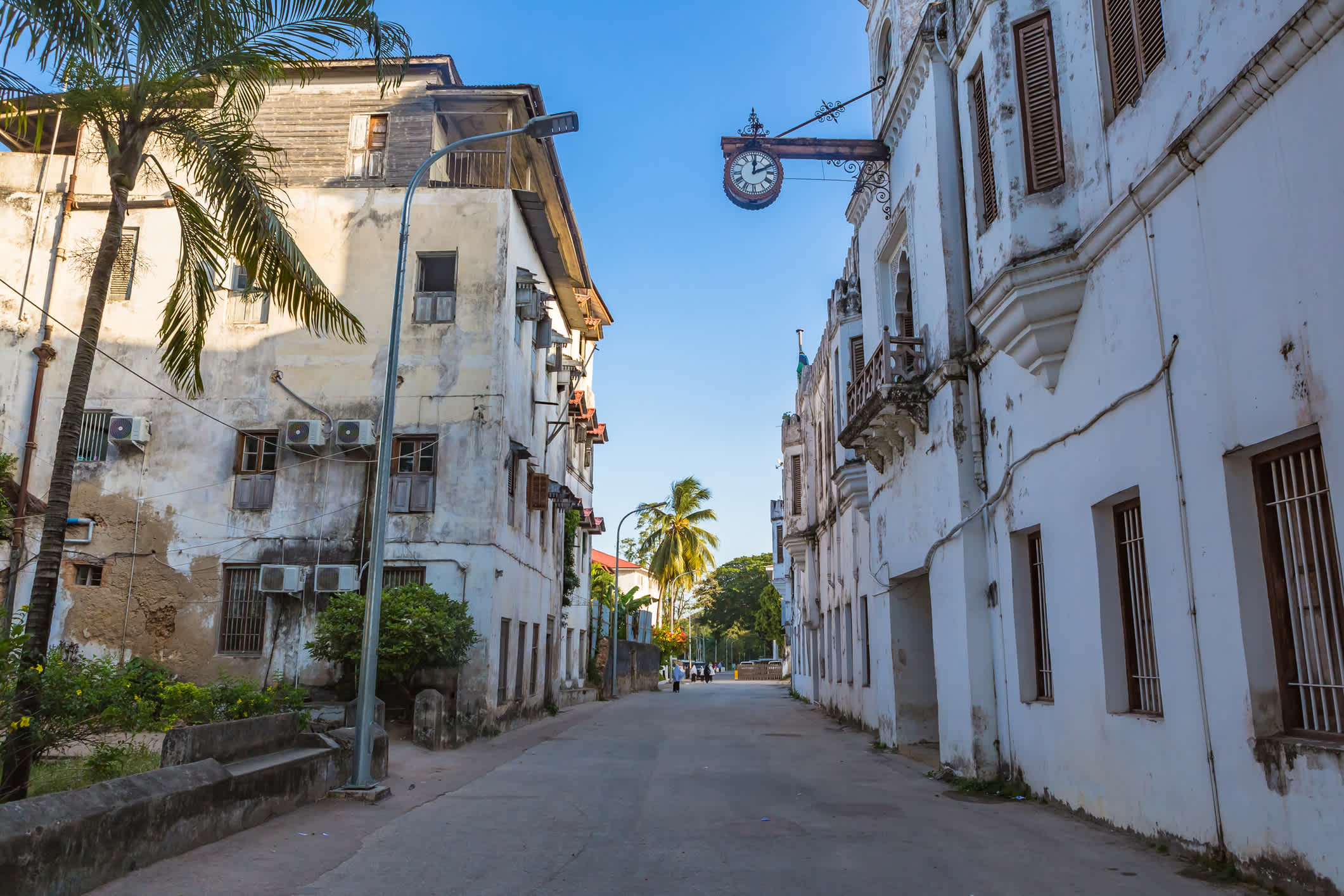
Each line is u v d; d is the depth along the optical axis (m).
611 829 8.14
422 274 19.41
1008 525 10.36
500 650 18.70
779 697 38.41
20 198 19.50
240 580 18.17
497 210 19.47
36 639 8.02
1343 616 5.43
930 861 6.75
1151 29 7.49
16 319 19.03
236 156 9.34
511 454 19.69
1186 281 6.79
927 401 12.62
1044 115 9.30
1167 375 7.04
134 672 16.05
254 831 7.50
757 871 6.47
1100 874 6.23
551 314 25.52
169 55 8.87
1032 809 9.12
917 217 13.15
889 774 12.23
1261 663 6.03
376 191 19.64
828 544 25.75
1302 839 5.43
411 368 18.75
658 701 34.22
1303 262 5.46
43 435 18.62
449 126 21.41
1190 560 6.71
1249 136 5.99
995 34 9.77
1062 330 8.80
